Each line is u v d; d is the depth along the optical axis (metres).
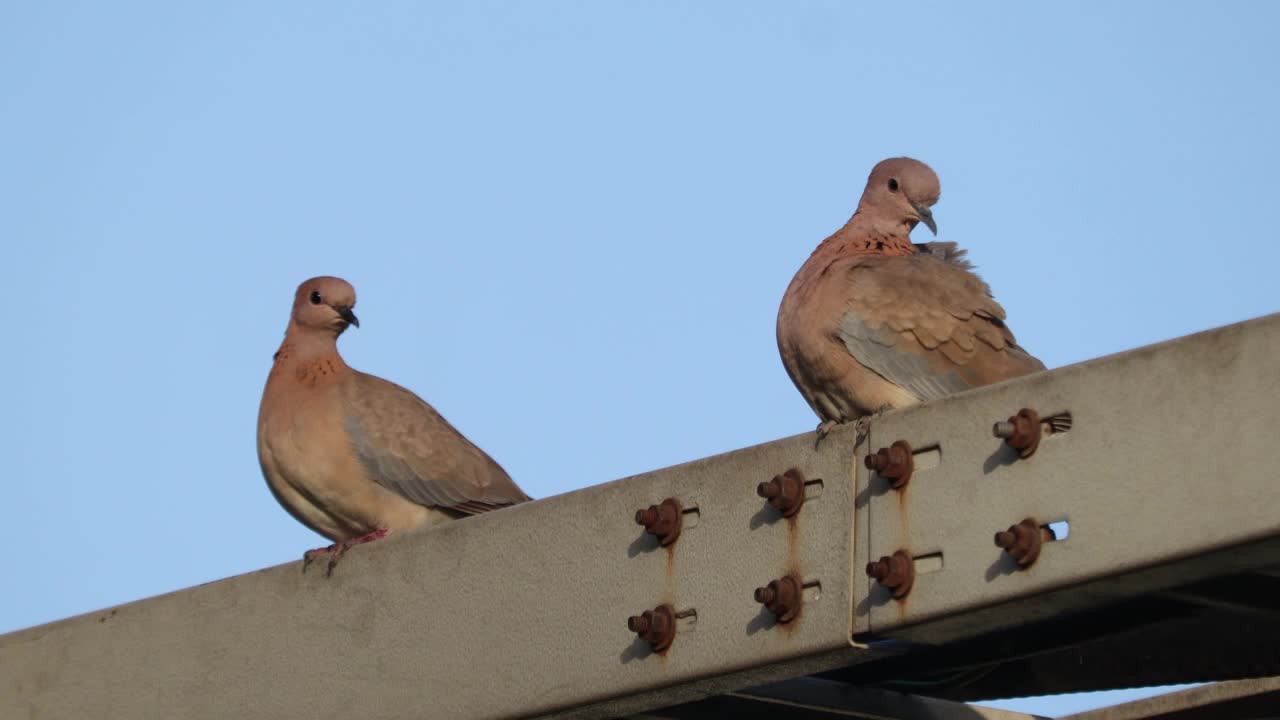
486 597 13.26
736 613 12.04
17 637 15.84
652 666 12.29
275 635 14.34
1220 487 10.25
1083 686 13.65
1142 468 10.59
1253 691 14.70
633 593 12.52
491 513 13.44
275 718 14.10
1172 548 10.35
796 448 12.15
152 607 15.16
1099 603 11.12
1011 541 10.89
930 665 13.27
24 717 15.52
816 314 16.50
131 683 15.04
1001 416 11.27
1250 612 11.65
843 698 13.85
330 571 14.20
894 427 11.74
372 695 13.63
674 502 12.50
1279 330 10.23
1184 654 13.23
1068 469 10.90
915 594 11.34
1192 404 10.48
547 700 12.70
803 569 11.87
